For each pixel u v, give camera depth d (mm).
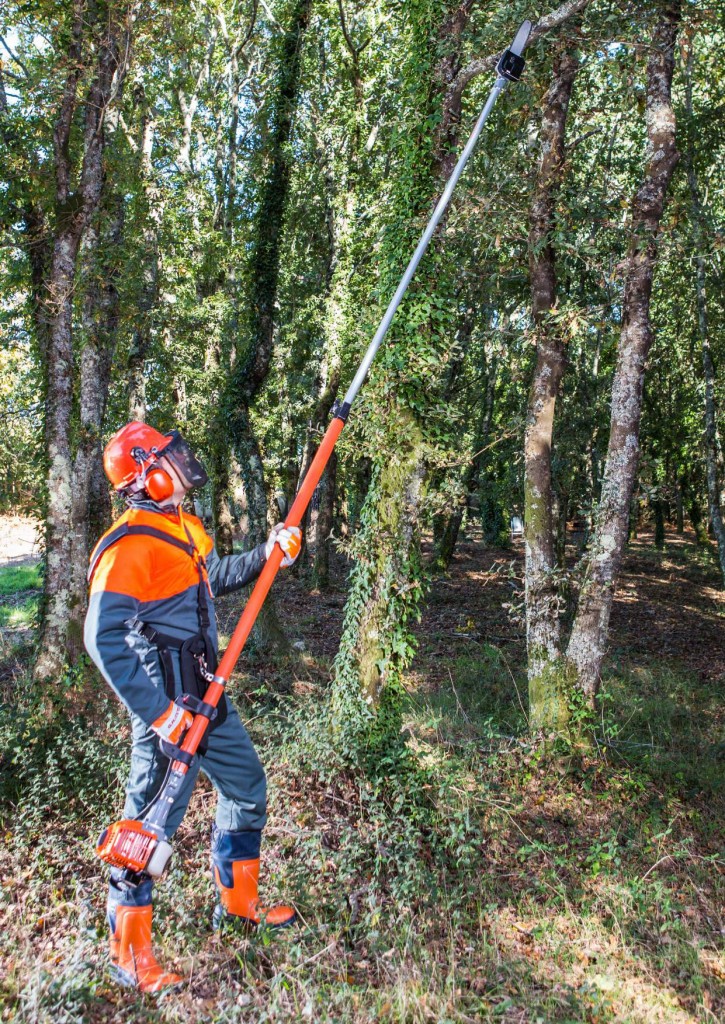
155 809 2807
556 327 7312
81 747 4633
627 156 13969
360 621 6000
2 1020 2539
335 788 5082
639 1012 3416
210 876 3732
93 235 8711
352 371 16969
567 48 7062
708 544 31438
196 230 16422
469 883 4355
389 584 5965
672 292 18047
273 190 12062
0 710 5387
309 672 10836
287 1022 2750
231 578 3336
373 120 15766
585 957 3857
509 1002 3074
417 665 11562
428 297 6152
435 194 6285
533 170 7621
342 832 4316
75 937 3125
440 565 21938
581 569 7273
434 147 6324
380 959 3322
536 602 7219
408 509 6070
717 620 17391
